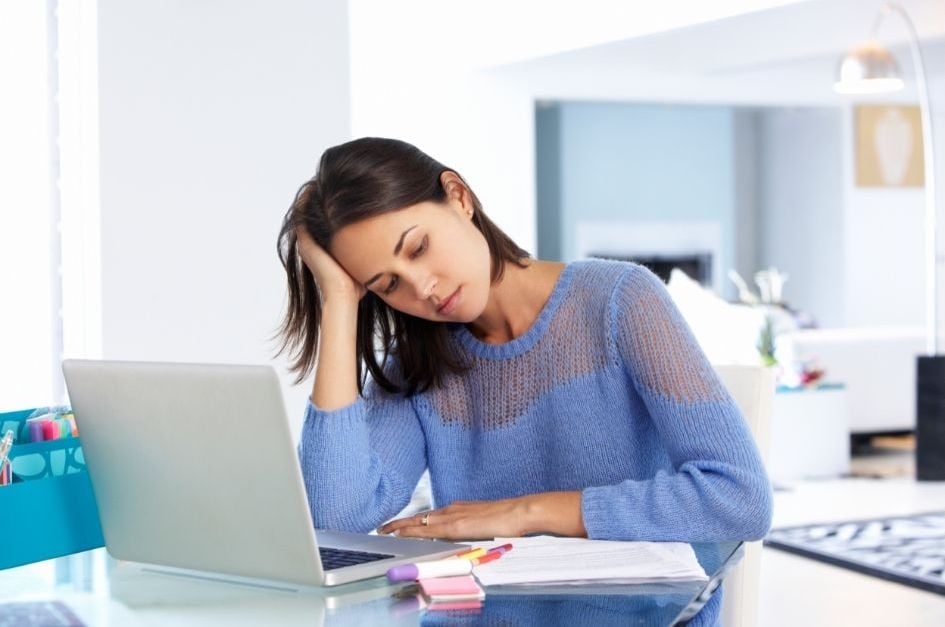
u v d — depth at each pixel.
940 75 8.85
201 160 3.07
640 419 1.68
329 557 1.39
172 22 3.01
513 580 1.28
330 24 3.27
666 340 1.61
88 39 2.94
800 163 10.55
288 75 3.20
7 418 1.69
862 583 4.11
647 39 6.16
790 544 4.65
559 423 1.71
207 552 1.36
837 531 4.91
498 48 7.17
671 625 1.13
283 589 1.31
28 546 1.51
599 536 1.50
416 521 1.58
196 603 1.27
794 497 5.73
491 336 1.76
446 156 7.58
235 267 3.13
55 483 1.54
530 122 7.74
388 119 7.54
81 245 2.97
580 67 7.73
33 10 2.99
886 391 6.88
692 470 1.53
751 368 1.83
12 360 3.04
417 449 1.81
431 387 1.77
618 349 1.66
